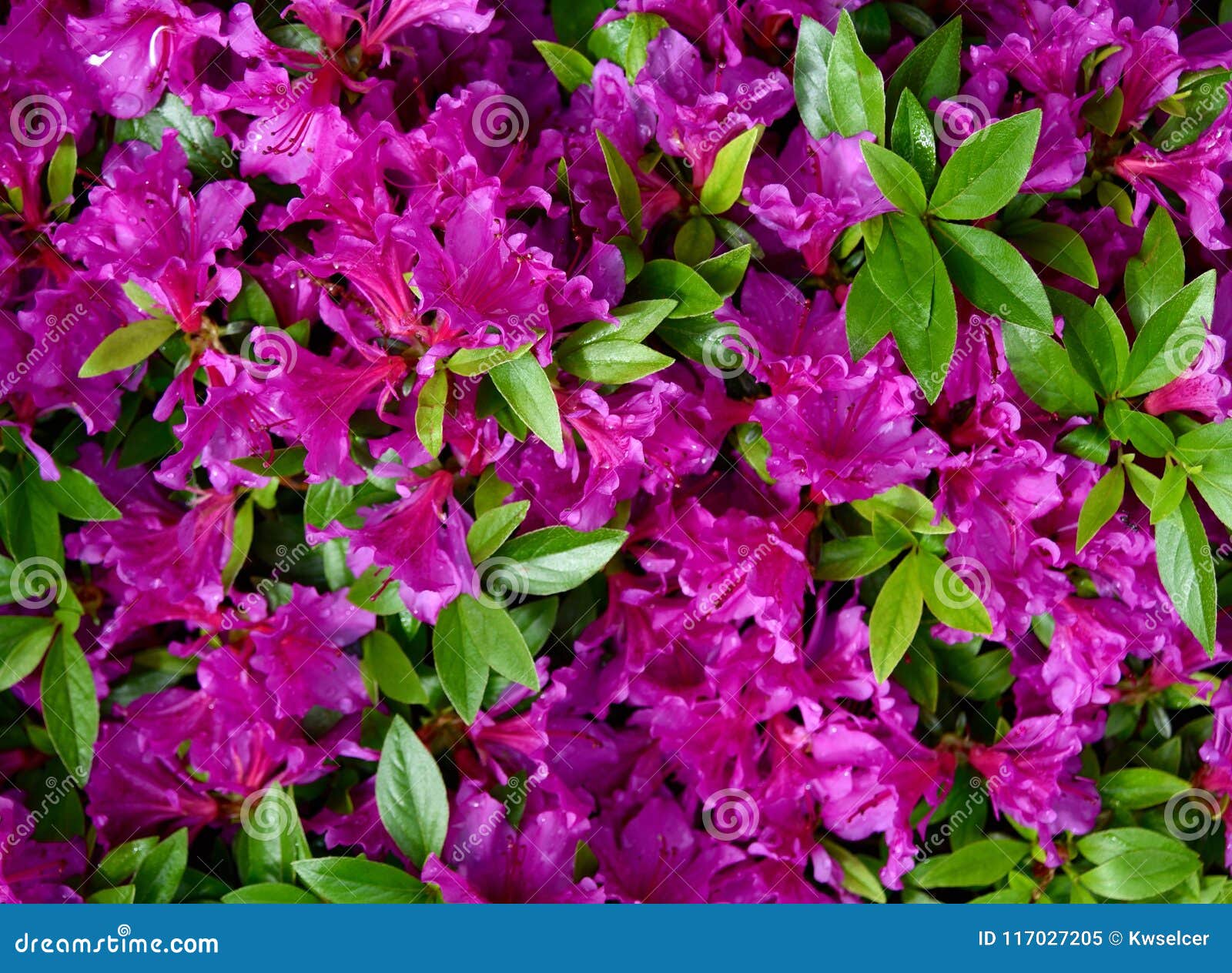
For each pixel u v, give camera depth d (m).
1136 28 0.92
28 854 0.93
